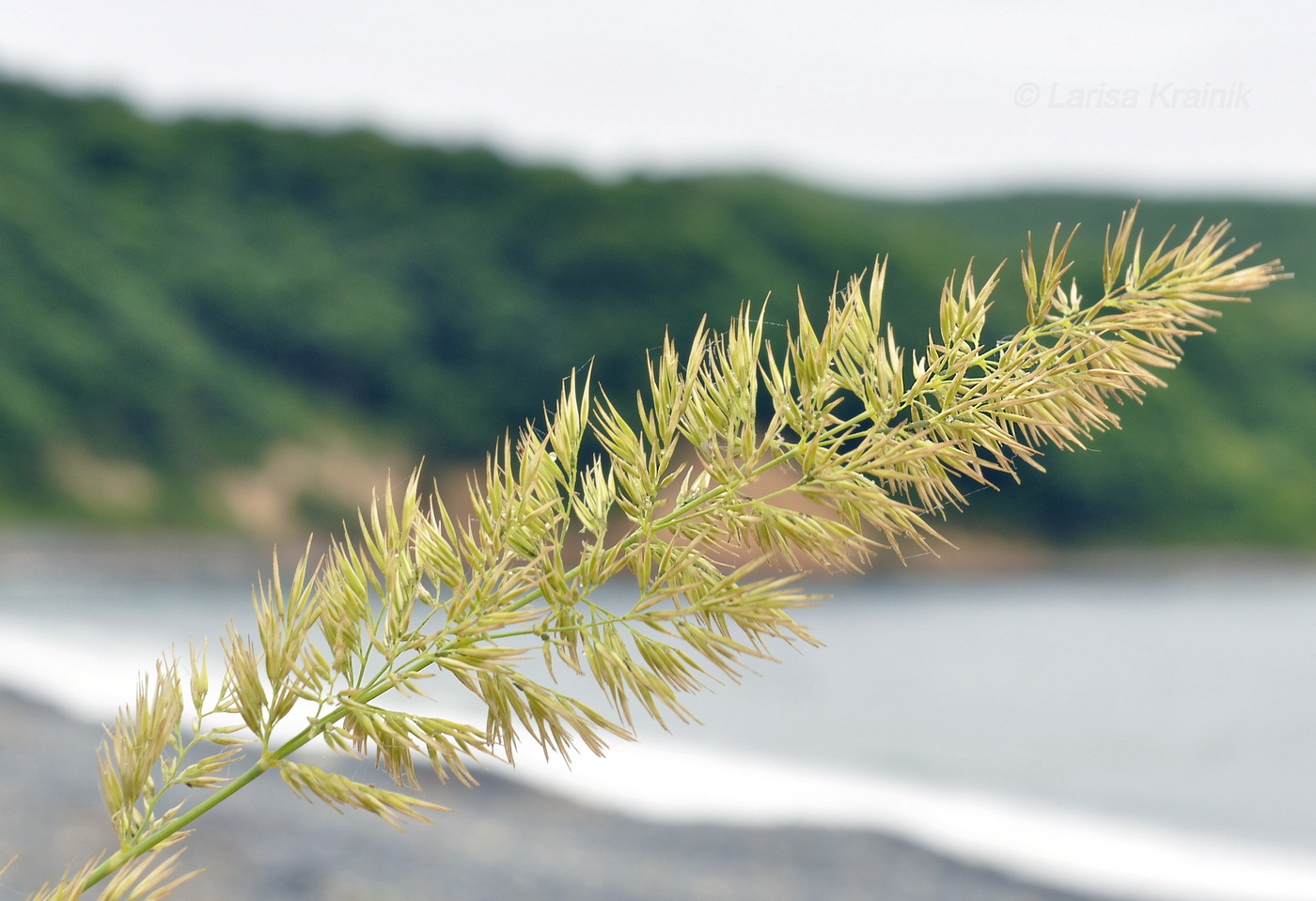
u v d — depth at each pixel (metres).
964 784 21.39
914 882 12.22
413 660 0.71
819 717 28.97
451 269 85.94
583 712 0.69
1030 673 37.88
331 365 80.50
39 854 8.59
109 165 84.31
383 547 0.73
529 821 13.22
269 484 71.06
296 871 9.41
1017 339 0.74
